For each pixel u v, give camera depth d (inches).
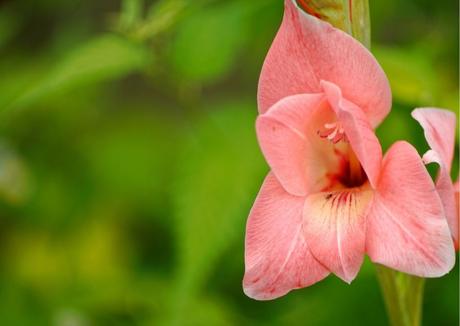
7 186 46.8
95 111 50.1
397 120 39.4
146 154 49.3
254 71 44.5
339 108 29.8
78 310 43.7
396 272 31.7
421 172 29.4
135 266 46.2
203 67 39.4
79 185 48.2
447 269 29.1
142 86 60.6
